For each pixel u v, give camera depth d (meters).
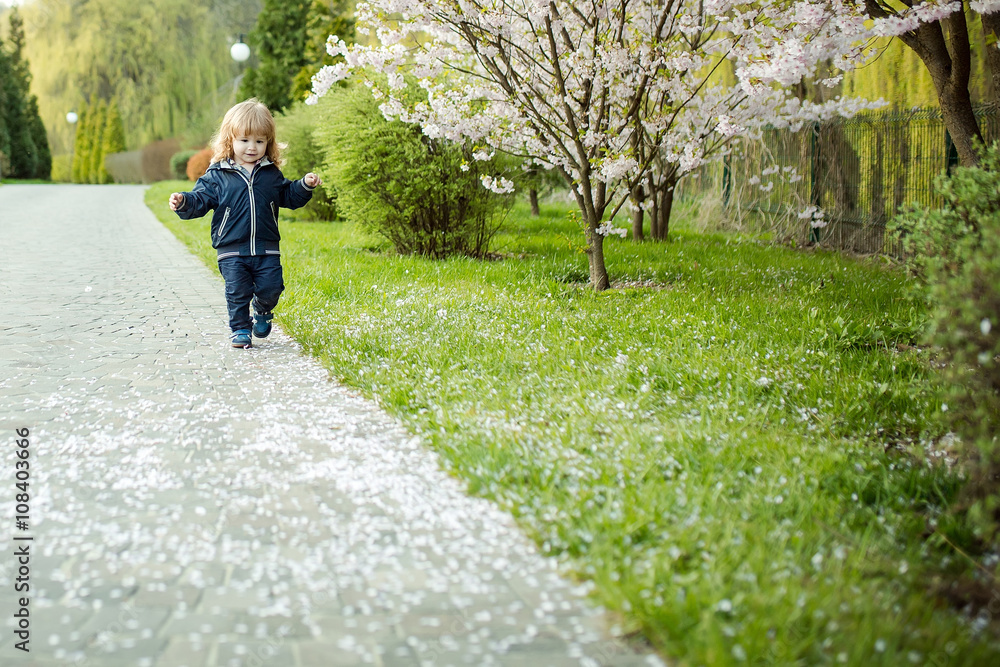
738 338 5.34
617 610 2.12
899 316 5.96
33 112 58.44
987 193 3.07
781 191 12.76
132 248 12.12
